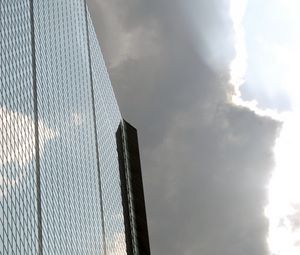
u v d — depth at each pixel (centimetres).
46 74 15838
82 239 16688
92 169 19662
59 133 16138
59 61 17662
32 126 13550
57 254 13862
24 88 13338
